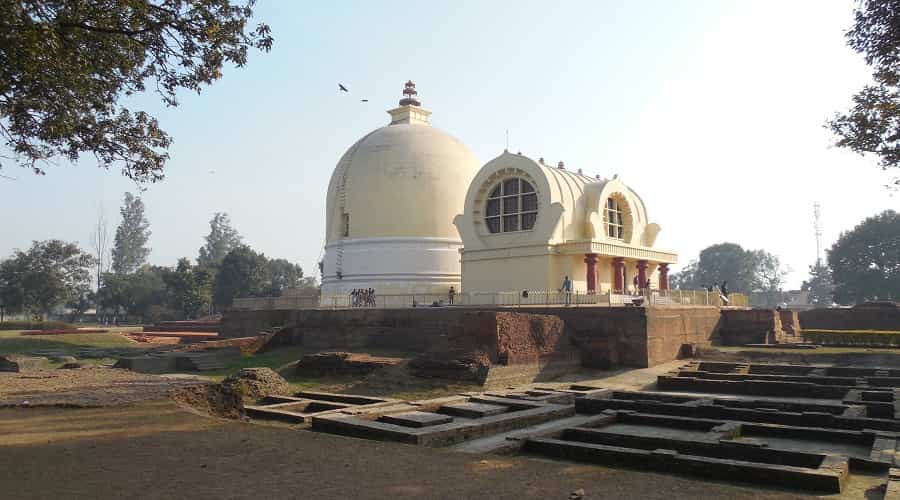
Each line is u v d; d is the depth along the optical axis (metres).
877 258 77.44
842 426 15.18
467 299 35.66
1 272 79.44
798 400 20.34
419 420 14.73
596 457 11.52
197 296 84.50
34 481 8.92
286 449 11.25
